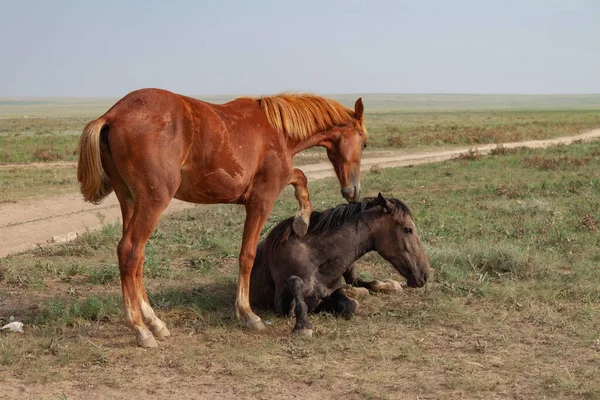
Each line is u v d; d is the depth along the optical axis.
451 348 5.80
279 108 6.50
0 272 8.44
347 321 6.61
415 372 5.21
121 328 6.40
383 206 6.70
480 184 17.45
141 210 5.69
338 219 6.71
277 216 12.62
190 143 5.81
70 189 17.30
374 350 5.70
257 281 7.01
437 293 7.59
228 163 6.00
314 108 6.73
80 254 9.95
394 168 22.19
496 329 6.32
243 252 6.43
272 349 5.77
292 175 6.61
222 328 6.33
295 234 6.68
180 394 4.83
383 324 6.50
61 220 13.09
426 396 4.76
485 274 8.28
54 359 5.51
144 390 4.90
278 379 5.11
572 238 10.01
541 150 27.27
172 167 5.69
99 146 5.55
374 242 6.82
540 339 6.02
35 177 19.53
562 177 18.08
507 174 19.47
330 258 6.64
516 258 8.51
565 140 38.22
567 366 5.32
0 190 16.78
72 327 6.45
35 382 5.02
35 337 6.07
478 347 5.75
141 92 5.79
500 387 4.90
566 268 8.70
